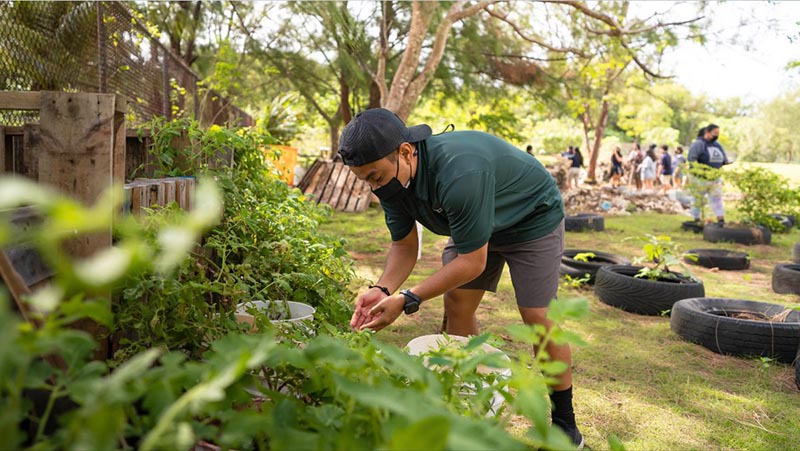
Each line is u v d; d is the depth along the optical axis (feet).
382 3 42.32
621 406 11.40
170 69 29.66
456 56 58.75
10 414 2.48
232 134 13.10
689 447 9.90
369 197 45.14
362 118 7.75
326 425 3.54
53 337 2.57
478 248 8.17
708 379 13.10
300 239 13.17
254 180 15.10
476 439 2.86
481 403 4.07
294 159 43.88
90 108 6.00
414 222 9.75
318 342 3.80
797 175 98.89
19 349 2.39
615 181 86.99
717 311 16.74
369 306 8.82
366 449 3.20
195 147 12.85
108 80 19.69
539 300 9.59
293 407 3.55
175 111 30.01
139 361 2.59
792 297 21.79
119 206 6.18
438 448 2.55
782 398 12.17
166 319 6.82
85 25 18.44
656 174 83.66
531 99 67.82
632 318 18.06
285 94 65.82
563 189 65.82
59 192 6.01
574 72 62.90
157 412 3.09
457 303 10.84
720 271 26.91
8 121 13.14
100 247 5.68
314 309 10.07
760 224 36.96
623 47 49.47
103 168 6.03
